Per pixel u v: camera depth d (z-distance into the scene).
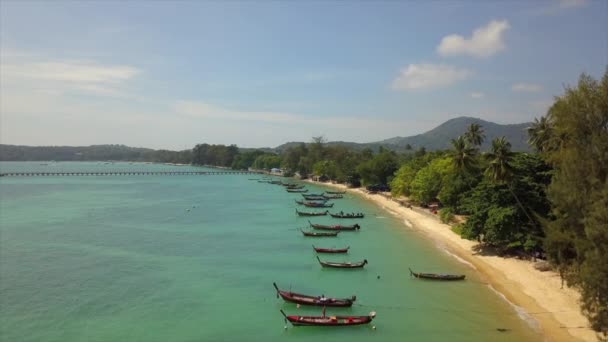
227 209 147.62
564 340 44.31
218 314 53.62
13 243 91.50
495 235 72.56
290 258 80.19
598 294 36.84
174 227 112.25
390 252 83.81
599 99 43.53
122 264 75.62
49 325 50.38
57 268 72.81
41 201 166.38
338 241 94.56
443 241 92.19
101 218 125.50
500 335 46.47
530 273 64.19
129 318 52.38
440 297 58.22
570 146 46.50
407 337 46.84
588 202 39.00
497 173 70.31
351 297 58.91
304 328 49.28
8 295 59.75
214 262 77.25
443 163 124.88
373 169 197.75
